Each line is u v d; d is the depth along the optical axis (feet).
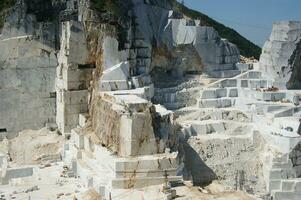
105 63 147.33
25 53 154.20
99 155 123.03
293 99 155.74
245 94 160.45
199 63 170.09
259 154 139.85
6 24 152.66
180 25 169.78
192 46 168.86
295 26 166.91
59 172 132.16
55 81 157.48
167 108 155.84
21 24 153.69
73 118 149.38
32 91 155.63
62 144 145.59
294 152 134.31
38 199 113.50
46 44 156.04
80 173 126.52
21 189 120.88
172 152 120.16
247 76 169.48
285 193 131.54
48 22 156.25
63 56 151.12
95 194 112.98
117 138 121.39
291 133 137.49
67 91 147.95
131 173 112.98
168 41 169.27
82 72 149.89
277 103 152.76
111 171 114.62
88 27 149.69
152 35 167.73
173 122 130.21
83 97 150.20
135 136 116.67
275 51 167.63
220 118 152.05
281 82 165.58
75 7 160.15
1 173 132.05
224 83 165.27
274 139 137.39
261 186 135.54
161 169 114.42
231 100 159.12
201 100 156.97
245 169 138.00
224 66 171.83
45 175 130.21
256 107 150.51
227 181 136.77
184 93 159.33
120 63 146.30
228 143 140.15
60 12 157.28
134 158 114.73
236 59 174.40
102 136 129.08
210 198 110.73
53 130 156.66
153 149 118.11
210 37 170.09
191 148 137.90
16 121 154.92
